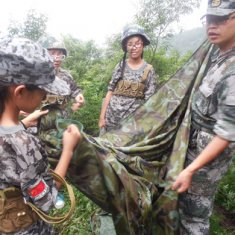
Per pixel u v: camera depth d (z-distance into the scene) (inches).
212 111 92.6
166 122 107.9
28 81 67.6
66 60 341.7
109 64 278.4
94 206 138.9
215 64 93.9
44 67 68.5
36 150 69.1
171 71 259.3
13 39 67.9
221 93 85.7
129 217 89.7
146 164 101.0
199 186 98.6
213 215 138.6
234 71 84.6
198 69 108.3
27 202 70.1
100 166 85.7
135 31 165.9
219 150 82.9
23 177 67.7
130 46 168.2
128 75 171.6
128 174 90.2
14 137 67.7
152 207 96.9
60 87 79.9
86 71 331.6
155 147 104.5
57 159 83.1
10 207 70.7
